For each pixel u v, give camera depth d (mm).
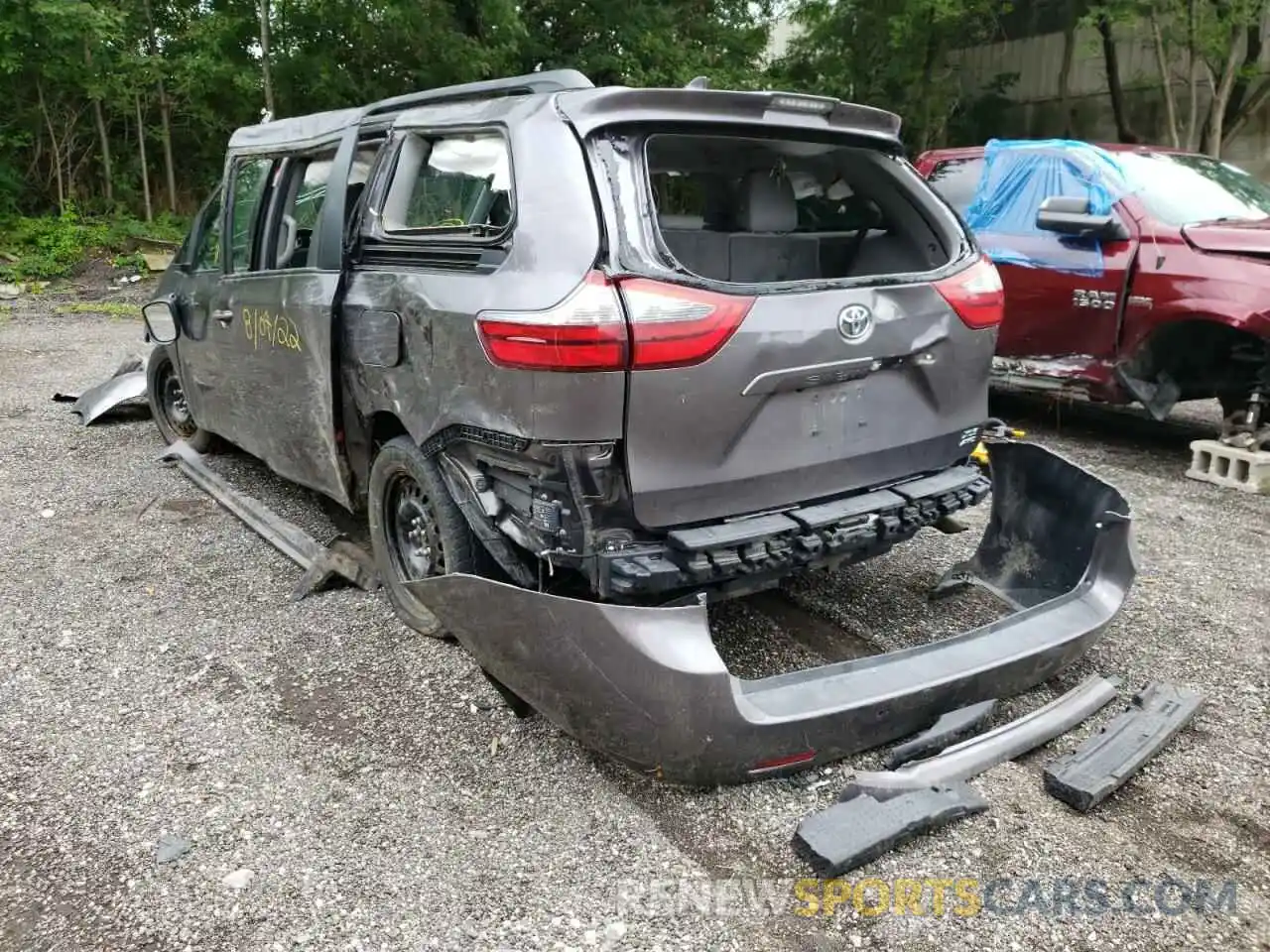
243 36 16484
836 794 2863
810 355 2969
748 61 20562
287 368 4277
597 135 2881
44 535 4945
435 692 3455
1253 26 14438
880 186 3818
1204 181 6730
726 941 2324
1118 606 3379
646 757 2666
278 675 3578
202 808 2820
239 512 5102
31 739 3168
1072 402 8078
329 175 3973
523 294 2812
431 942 2326
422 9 15477
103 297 14414
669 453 2803
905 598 4164
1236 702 3348
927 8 16625
